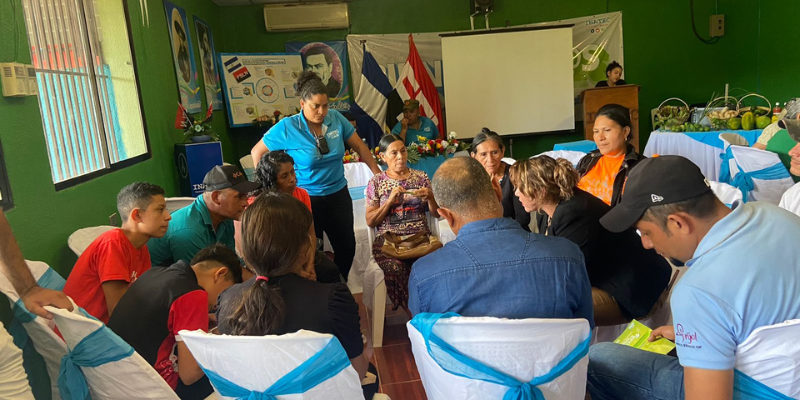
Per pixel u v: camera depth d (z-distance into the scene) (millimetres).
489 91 6711
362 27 6945
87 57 2998
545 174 2002
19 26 2232
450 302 1333
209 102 5730
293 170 2748
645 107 7227
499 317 1313
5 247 1413
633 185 1249
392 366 2760
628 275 1955
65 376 1383
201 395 1741
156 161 3869
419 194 3102
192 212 2377
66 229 2420
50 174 2336
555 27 6617
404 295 2986
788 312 1096
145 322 1565
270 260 1310
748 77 7031
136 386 1408
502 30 6605
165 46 4379
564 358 1240
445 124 7121
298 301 1307
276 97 6656
